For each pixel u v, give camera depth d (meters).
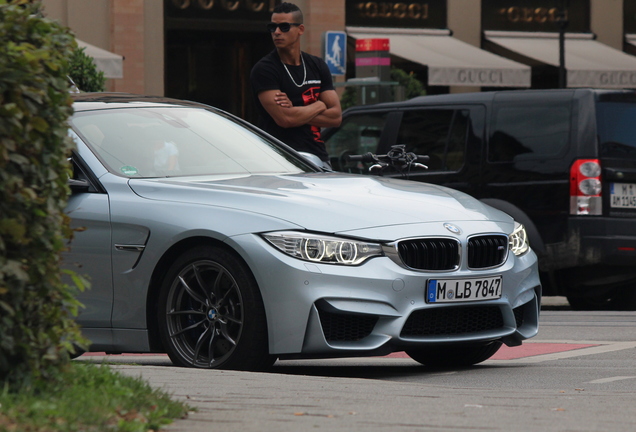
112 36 54.56
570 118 24.55
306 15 58.75
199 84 57.00
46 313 9.49
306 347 13.35
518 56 60.84
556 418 9.89
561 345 18.44
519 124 25.08
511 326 15.00
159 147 15.67
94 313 14.66
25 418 8.38
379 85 37.59
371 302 13.55
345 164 27.67
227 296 13.81
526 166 24.86
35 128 9.09
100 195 14.71
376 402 10.56
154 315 14.39
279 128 20.61
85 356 18.27
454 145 25.84
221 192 14.22
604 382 13.93
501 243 15.05
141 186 14.70
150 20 55.41
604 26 64.75
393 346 13.75
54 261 9.48
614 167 24.42
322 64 21.05
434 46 59.41
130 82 54.84
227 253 13.70
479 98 25.67
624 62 61.44
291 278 13.33
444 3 61.50
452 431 9.05
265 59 20.59
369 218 13.94
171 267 14.15
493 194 25.20
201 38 57.00
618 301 27.06
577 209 24.30
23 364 9.28
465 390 11.93
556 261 24.58
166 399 9.70
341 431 8.91
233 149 16.42
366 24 60.31
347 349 13.48
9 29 9.07
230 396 10.66
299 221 13.59
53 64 9.30
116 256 14.45
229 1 57.47
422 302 13.91
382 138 27.08
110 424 8.55
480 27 62.03
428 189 15.80
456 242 14.32
